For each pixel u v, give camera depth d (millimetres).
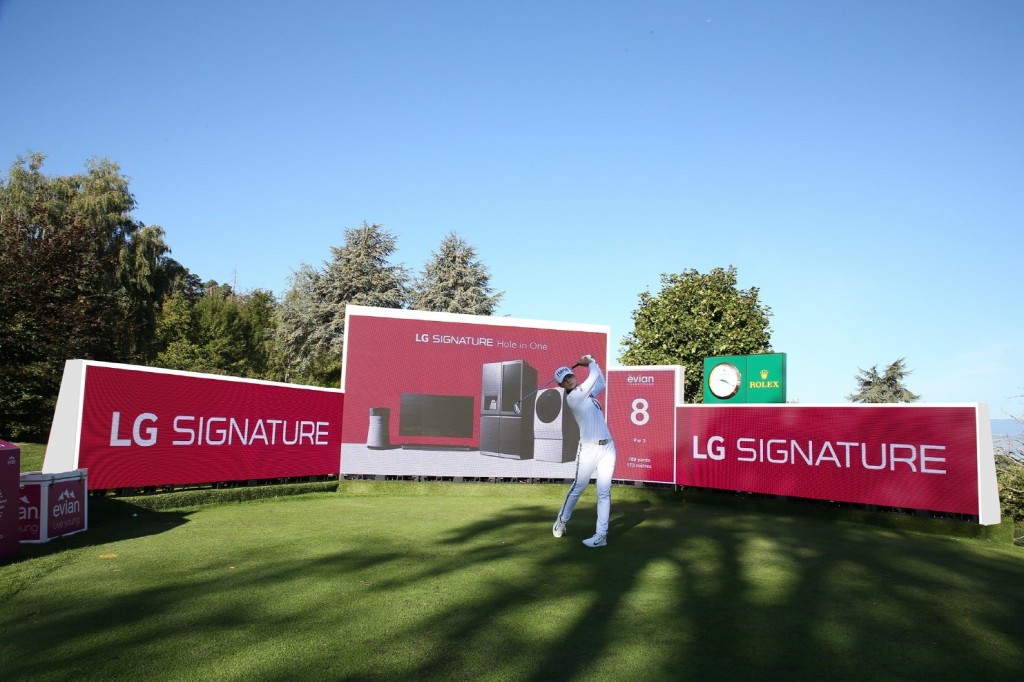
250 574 6820
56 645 4688
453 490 15500
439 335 16219
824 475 13172
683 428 15734
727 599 6477
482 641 5031
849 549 9516
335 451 15406
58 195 33406
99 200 32719
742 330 26406
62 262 24547
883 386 38094
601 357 17062
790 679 4539
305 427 14586
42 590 6070
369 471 15602
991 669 4828
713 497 14820
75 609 5512
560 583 6852
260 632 5062
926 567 8414
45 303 23031
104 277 31078
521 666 4559
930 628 5773
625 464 16391
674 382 16047
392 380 15883
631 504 14562
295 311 43812
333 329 43031
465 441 16047
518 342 16641
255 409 13312
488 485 15648
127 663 4383
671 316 27125
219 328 40406
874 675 4652
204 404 12156
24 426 22031
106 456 10273
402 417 15836
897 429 12289
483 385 16281
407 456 15781
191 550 7938
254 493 12914
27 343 22031
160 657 4500
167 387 11406
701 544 9414
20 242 24047
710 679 4480
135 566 7055
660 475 15961
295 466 14305
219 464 12453
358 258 44812
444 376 16125
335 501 13531
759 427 14344
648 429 16234
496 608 5879
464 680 4285
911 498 11961
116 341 26812
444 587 6520
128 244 34500
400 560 7691
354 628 5227
